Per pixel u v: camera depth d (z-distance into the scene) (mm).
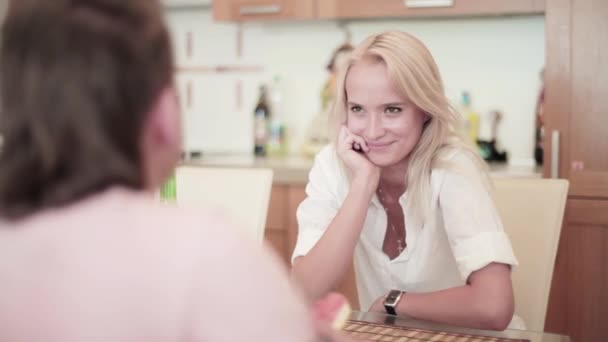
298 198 2775
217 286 505
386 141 1405
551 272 1604
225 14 3113
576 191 2516
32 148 521
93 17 526
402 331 1156
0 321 521
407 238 1490
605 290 2492
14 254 524
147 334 500
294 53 3322
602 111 2486
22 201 535
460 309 1255
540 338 1132
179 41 3506
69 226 523
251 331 504
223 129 3479
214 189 1880
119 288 504
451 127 1495
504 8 2715
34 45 521
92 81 515
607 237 2484
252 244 544
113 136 533
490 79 3037
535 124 2947
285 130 3340
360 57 1401
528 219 1643
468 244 1336
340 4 2936
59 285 510
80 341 502
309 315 555
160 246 515
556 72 2525
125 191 544
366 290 1622
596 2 2475
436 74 1416
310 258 1364
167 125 566
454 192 1413
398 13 2855
